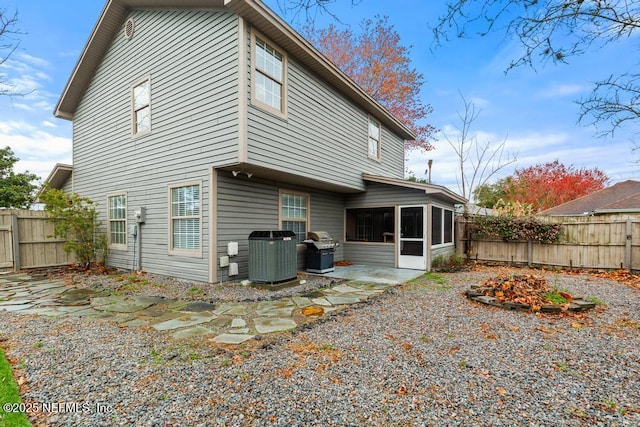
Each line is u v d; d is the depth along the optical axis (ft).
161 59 23.70
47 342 11.31
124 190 27.55
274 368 9.39
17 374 8.91
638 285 21.88
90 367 9.39
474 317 14.43
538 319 14.14
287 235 22.17
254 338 11.85
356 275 26.18
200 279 21.42
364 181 32.94
